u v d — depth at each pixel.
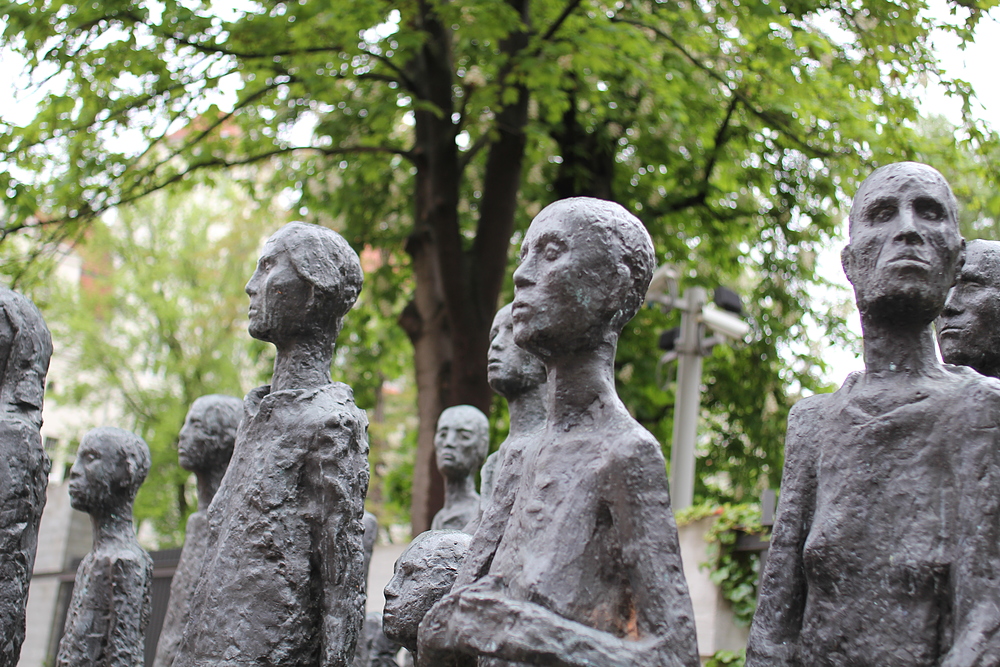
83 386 24.36
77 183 12.38
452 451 8.79
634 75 13.85
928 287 3.71
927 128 14.84
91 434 6.96
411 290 17.05
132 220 25.20
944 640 3.47
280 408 5.08
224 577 4.92
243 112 13.99
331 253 5.30
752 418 16.53
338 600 4.83
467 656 3.80
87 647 6.57
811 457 3.85
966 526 3.47
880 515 3.61
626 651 3.45
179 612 6.96
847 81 12.21
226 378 24.58
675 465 12.59
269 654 4.80
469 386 12.77
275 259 5.27
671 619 3.50
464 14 12.41
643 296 4.01
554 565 3.67
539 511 3.78
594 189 15.20
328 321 5.29
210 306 25.14
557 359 3.94
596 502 3.70
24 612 5.29
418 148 13.45
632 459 3.67
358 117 14.30
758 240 16.03
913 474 3.61
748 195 15.95
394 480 18.69
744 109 14.41
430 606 4.50
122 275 25.36
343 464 4.96
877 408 3.73
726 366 16.89
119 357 24.41
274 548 4.90
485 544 3.99
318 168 15.89
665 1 13.77
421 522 12.54
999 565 3.41
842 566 3.62
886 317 3.79
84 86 11.77
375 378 17.34
